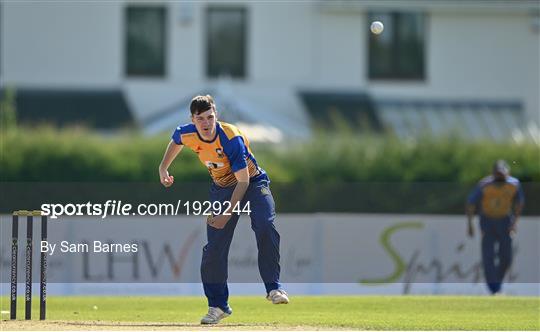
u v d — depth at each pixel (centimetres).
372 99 11400
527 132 11225
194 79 11319
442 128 10962
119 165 8438
